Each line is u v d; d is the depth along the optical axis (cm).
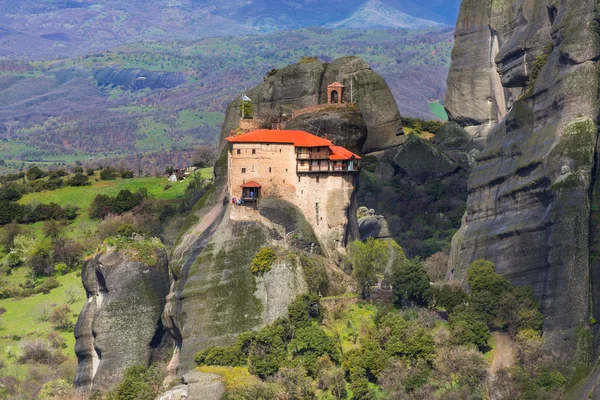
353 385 18112
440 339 19412
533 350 19675
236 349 19175
